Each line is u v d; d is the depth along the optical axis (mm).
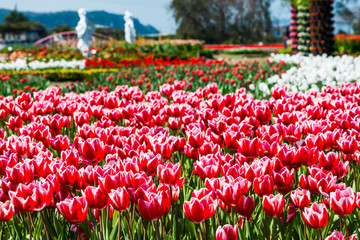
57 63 18469
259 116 3811
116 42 35250
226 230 1979
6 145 3176
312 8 27359
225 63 17891
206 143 2932
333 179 2301
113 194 2074
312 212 2062
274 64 17516
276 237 2207
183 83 5938
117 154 2881
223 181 2287
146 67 17625
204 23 74062
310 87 9281
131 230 2465
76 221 2135
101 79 12719
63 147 3217
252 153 2764
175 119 3826
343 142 2889
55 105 5289
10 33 104812
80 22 27266
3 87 11094
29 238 2465
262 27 74000
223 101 4641
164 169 2223
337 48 33219
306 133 3680
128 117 4289
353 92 5402
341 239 2100
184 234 2674
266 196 2139
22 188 2117
